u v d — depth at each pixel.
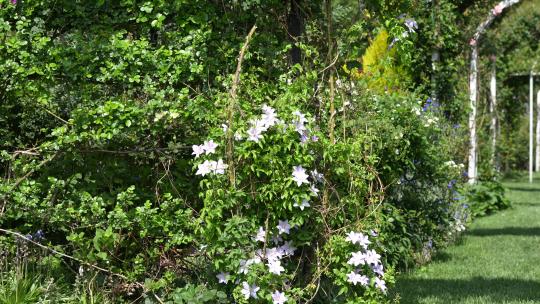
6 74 5.30
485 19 12.44
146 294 5.07
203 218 4.63
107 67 5.13
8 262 5.48
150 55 5.09
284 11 5.18
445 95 11.11
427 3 10.64
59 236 5.73
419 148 7.38
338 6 5.43
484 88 16.91
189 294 4.68
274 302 4.42
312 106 4.92
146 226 5.02
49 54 5.19
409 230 7.71
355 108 5.28
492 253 9.18
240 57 4.62
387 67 5.34
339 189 4.73
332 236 4.62
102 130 5.05
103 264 5.31
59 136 5.09
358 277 4.57
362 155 4.95
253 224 4.49
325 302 4.88
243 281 4.48
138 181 5.53
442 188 8.59
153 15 5.19
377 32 5.05
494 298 6.41
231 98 4.53
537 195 18.91
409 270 7.78
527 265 8.26
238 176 4.50
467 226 11.39
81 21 5.31
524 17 21.94
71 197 5.32
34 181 5.29
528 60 23.95
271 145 4.49
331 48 4.97
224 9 5.14
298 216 4.52
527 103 30.22
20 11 5.30
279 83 4.93
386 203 6.82
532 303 6.20
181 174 5.36
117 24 5.34
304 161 4.51
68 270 5.62
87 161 5.45
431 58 10.93
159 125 5.05
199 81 5.20
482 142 17.92
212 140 4.51
